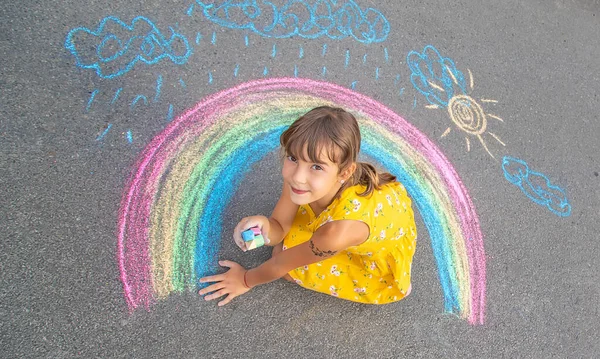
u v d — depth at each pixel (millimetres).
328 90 3107
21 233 2158
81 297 2121
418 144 3158
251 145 2758
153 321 2176
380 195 1956
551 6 4348
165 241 2361
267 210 2633
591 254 3234
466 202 3094
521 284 2932
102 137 2480
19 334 1986
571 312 2949
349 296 2367
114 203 2355
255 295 2371
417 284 2689
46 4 2676
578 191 3479
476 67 3693
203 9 3021
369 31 3443
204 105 2758
